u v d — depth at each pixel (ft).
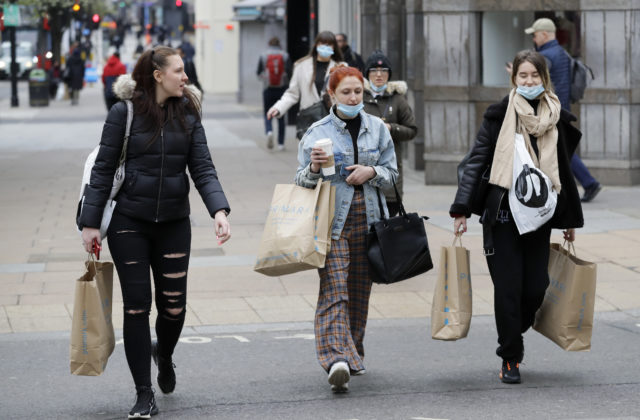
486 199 45.93
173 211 42.06
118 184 41.78
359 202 45.73
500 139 45.19
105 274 42.80
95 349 41.27
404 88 62.95
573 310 45.39
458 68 108.88
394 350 53.36
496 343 54.80
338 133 45.65
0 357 52.37
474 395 45.06
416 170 126.52
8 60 403.34
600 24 104.63
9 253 78.02
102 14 481.87
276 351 53.47
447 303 45.68
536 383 46.96
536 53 45.39
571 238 47.32
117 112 41.52
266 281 68.90
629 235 82.12
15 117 221.87
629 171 106.01
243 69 272.10
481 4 107.24
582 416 41.83
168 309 43.14
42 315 60.64
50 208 99.50
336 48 79.20
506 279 45.73
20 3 317.42
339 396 45.16
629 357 51.62
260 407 43.68
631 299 64.13
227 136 173.27
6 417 42.86
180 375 49.11
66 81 270.46
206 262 74.49
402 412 42.65
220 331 57.67
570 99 94.38
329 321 44.65
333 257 45.16
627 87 104.83
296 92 79.97
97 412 43.60
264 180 118.11
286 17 194.90
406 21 131.23
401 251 45.32
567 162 45.65
